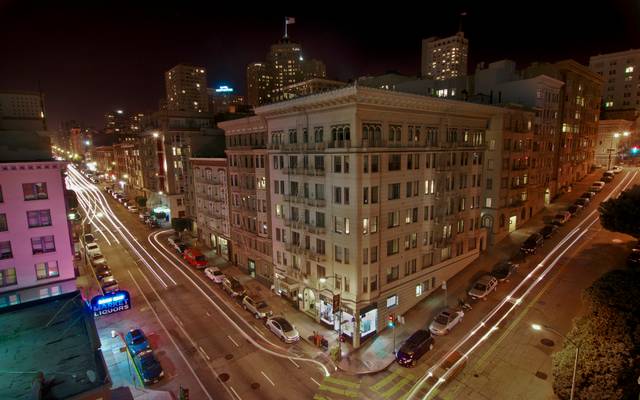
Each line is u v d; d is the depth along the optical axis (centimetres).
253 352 3281
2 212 3472
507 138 5188
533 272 4338
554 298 3750
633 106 11481
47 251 3706
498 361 2966
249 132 4894
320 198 3684
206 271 5088
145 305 4234
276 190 4322
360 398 2673
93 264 5394
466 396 2633
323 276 3753
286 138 4109
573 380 2205
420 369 2956
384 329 3634
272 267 4694
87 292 4641
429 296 4166
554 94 6381
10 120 4466
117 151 12600
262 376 2948
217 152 6838
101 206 10344
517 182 5603
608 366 2206
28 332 1800
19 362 1551
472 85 6488
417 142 3778
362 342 3438
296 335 3444
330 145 3438
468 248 4716
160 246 6606
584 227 5553
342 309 3516
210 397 2714
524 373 2819
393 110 3478
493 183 5188
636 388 2206
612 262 4344
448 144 4041
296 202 3950
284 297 4422
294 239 4138
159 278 5062
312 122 3697
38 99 4681
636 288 2320
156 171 8706
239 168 5084
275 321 3603
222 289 4678
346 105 3222
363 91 3084
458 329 3444
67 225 3769
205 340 3484
